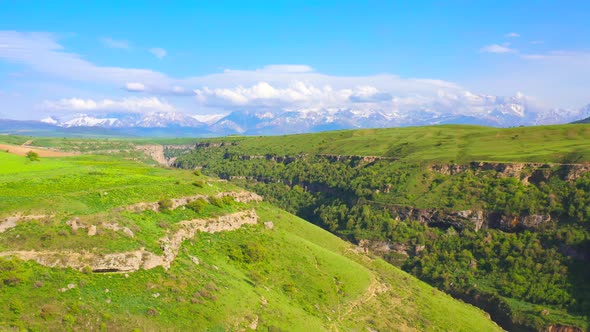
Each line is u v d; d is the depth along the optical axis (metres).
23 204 72.88
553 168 178.25
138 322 57.16
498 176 190.75
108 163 150.62
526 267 149.88
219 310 67.56
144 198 93.88
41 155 166.38
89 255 63.31
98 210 79.75
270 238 113.12
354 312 98.75
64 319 52.41
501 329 123.62
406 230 188.38
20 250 59.72
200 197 106.69
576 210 155.00
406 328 100.56
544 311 131.50
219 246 94.94
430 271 166.88
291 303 87.06
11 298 52.34
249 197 149.12
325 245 141.62
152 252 70.75
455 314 120.44
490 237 168.50
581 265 141.38
